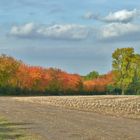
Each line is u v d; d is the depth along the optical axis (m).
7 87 122.75
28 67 128.00
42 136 21.47
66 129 25.06
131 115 37.81
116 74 131.38
